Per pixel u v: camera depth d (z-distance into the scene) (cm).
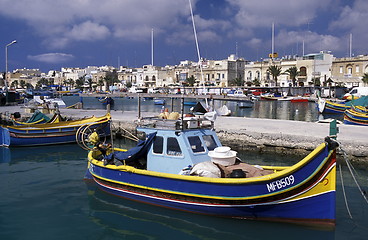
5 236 850
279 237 822
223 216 909
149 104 6462
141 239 839
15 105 4991
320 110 4238
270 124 2383
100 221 941
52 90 10619
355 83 7762
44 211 1017
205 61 12181
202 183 890
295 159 1736
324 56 9325
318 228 843
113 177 1101
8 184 1302
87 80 14500
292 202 843
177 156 1009
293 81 8900
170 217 951
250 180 834
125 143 2316
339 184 1273
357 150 1602
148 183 996
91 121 2280
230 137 2016
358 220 917
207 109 1269
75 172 1491
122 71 15450
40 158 1817
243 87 8806
